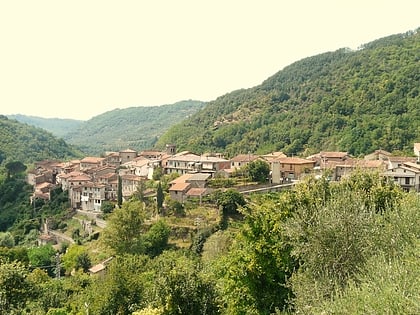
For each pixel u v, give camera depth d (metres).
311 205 24.58
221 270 30.17
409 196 29.11
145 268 52.97
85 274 68.81
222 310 27.27
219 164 110.12
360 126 125.88
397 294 13.04
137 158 148.50
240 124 172.00
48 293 54.84
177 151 167.75
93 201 115.31
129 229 76.50
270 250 24.88
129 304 41.34
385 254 19.09
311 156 114.94
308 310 17.88
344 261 20.61
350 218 21.39
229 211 77.50
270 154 126.25
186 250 70.81
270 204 27.52
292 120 152.62
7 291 39.50
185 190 89.56
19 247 101.12
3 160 184.75
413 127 114.44
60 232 108.50
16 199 134.62
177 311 25.84
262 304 24.97
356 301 14.27
